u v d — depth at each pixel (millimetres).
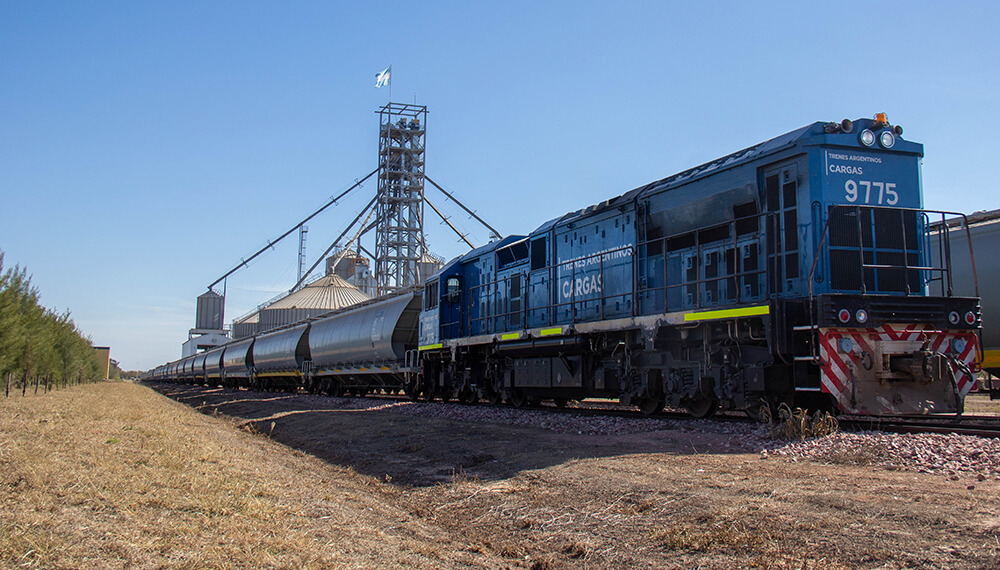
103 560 4742
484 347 22312
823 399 12070
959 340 11266
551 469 8992
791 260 11789
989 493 6113
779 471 7711
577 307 17625
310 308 87000
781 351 11211
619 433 12312
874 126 11945
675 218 14555
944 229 11805
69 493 6781
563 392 18828
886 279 11688
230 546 5305
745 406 12406
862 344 10742
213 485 7738
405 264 82938
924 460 7801
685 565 5113
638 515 6484
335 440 14977
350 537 6141
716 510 6191
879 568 4520
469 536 6742
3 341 26016
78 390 46781
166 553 5047
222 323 118125
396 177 85062
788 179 11945
